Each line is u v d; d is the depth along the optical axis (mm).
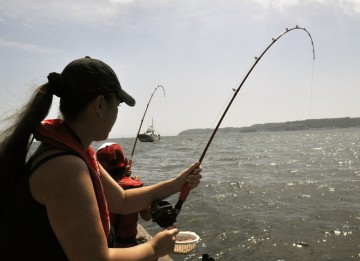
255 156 34219
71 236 1176
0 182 1244
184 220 9562
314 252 7141
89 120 1377
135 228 3375
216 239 7961
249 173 20234
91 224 1199
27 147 1285
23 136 1275
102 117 1391
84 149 1387
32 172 1211
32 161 1247
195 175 2186
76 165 1224
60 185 1179
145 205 2086
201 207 11055
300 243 7621
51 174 1186
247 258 6914
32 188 1204
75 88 1338
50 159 1203
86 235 1184
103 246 1223
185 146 63750
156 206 2020
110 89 1391
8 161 1250
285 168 22703
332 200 12039
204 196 12844
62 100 1368
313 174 19188
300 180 16609
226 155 37000
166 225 1968
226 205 11391
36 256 1217
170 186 2156
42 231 1212
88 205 1206
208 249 7367
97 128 1401
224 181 16609
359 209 10492
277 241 7750
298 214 10047
